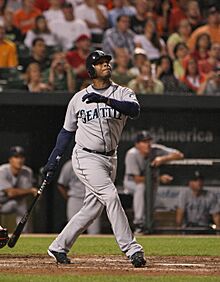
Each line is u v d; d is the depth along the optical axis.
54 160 26.38
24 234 49.47
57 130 54.25
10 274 23.03
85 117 25.44
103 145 25.39
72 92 53.03
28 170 51.69
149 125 54.25
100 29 64.50
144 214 50.22
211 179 50.91
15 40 61.44
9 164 51.19
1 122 53.62
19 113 53.78
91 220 26.31
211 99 54.06
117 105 24.83
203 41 62.41
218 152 54.72
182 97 53.78
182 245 37.16
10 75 56.91
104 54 25.34
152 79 57.72
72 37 62.06
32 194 51.91
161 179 50.41
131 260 25.25
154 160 50.44
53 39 61.62
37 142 54.12
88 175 25.39
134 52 61.12
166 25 65.38
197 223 50.50
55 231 53.00
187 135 54.66
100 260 28.50
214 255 31.31
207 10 67.31
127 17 61.84
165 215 50.28
